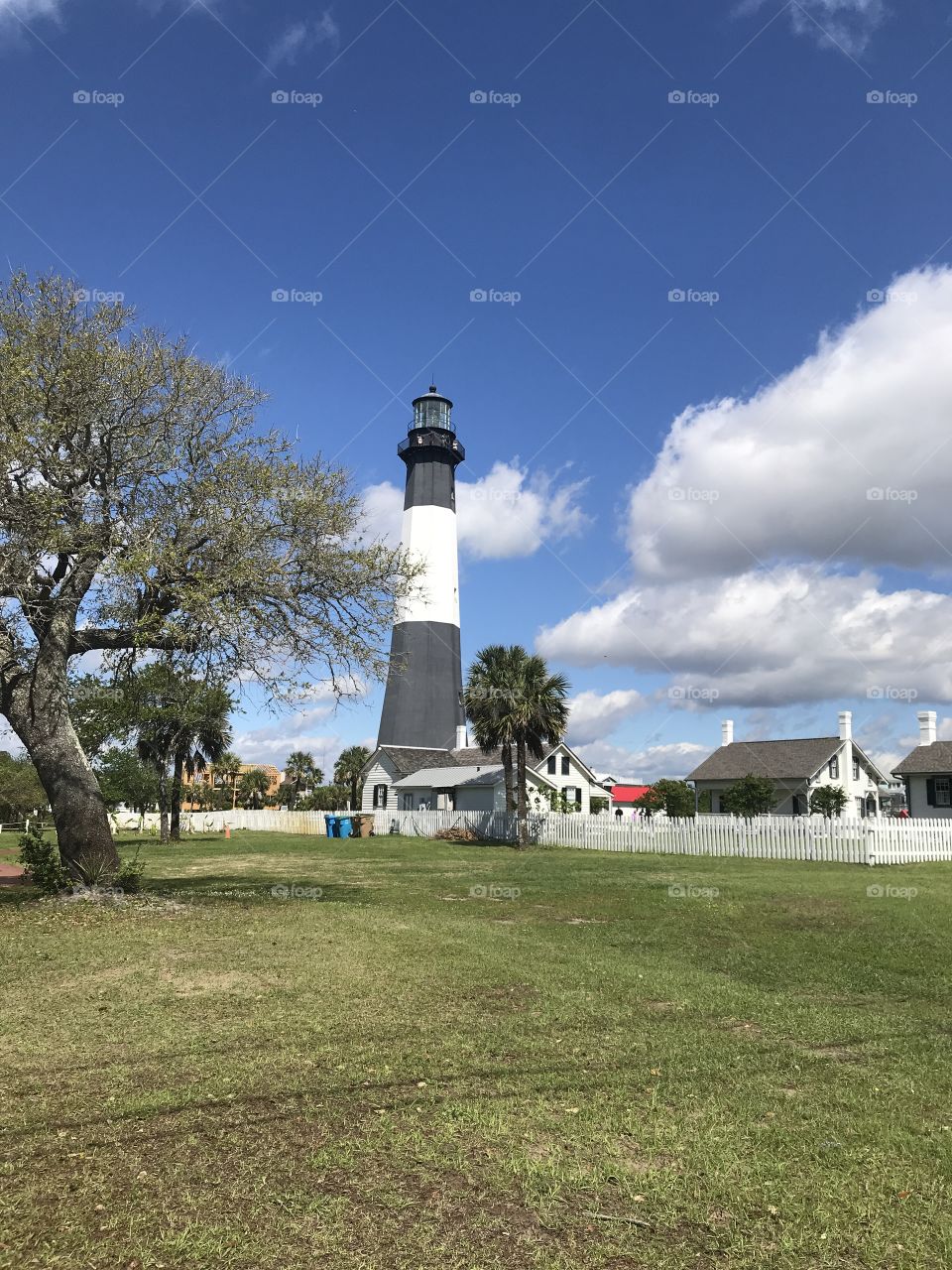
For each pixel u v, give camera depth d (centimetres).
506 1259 372
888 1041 712
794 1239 393
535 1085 582
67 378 1375
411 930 1216
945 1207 425
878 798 5606
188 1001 795
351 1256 371
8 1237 380
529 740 3759
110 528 1391
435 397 6028
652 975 949
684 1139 500
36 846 1473
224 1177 441
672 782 5353
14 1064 617
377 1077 591
